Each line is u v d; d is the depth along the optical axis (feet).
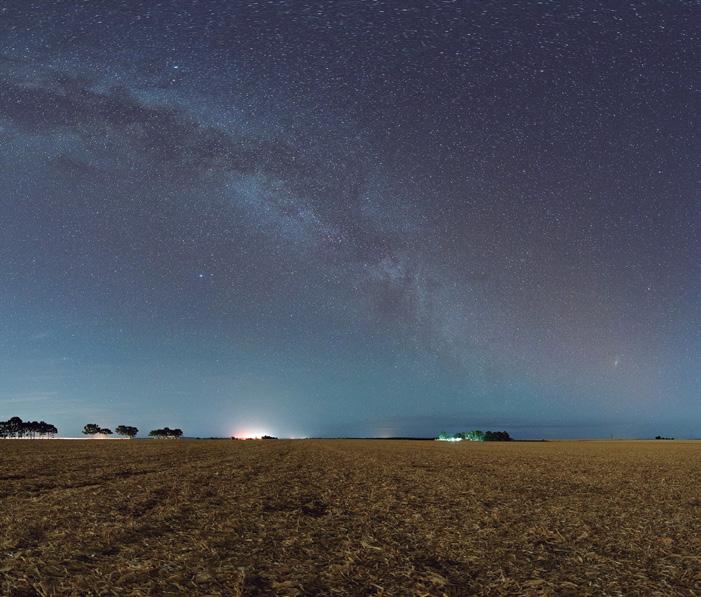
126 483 71.15
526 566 31.45
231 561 31.48
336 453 163.63
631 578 29.35
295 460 126.62
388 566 31.09
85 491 62.34
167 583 27.22
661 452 179.73
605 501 58.39
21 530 39.22
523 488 70.08
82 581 27.32
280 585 27.04
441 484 73.97
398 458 136.67
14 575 28.40
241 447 212.64
